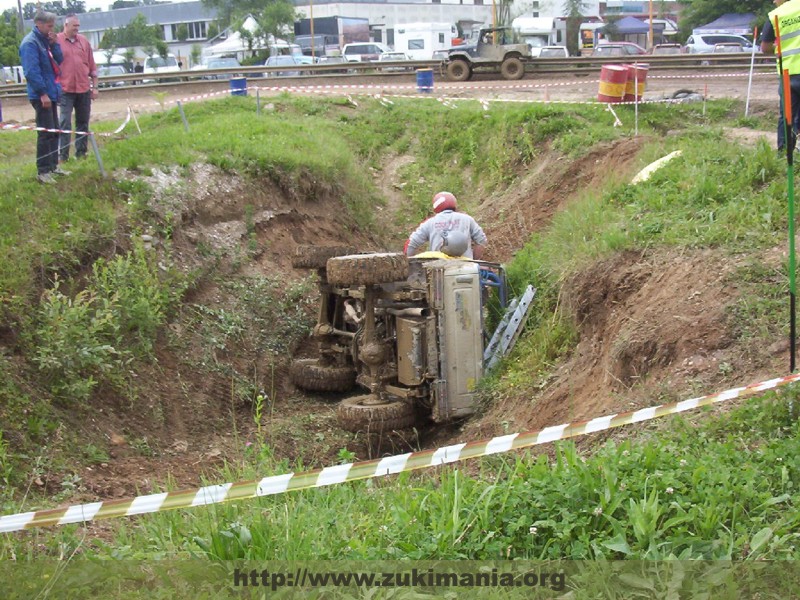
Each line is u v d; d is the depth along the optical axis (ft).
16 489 21.24
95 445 25.31
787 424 18.44
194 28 275.59
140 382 28.94
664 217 30.53
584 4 209.97
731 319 22.98
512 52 90.89
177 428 28.89
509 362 30.58
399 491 19.16
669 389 21.90
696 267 25.99
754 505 15.60
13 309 26.94
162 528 18.21
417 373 28.73
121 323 29.89
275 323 36.68
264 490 15.70
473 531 15.93
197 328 33.19
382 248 49.57
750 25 150.71
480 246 35.14
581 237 33.32
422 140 62.49
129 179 37.37
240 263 37.93
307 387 33.55
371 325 29.43
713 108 61.05
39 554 17.04
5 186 34.91
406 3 248.73
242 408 31.89
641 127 54.65
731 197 30.17
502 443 16.57
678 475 16.43
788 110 19.98
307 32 199.41
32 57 35.04
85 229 32.68
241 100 68.95
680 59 88.94
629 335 25.17
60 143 39.24
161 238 35.37
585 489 16.24
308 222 45.50
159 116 64.95
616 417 17.17
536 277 33.76
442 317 28.71
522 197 48.93
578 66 92.32
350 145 61.36
